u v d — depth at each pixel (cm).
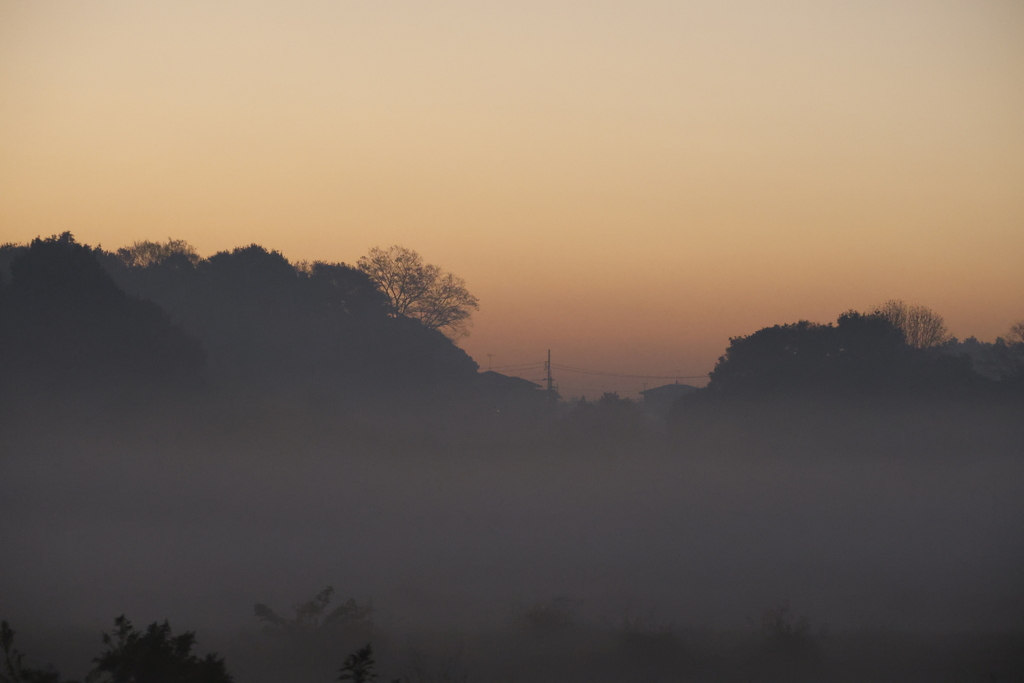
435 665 1465
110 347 5316
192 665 983
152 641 992
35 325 5116
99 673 1010
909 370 7631
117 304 5647
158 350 5706
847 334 8194
